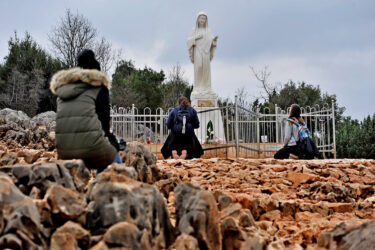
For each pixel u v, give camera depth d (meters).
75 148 4.27
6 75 41.72
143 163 5.49
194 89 19.02
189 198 3.25
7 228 2.58
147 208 2.95
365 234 2.78
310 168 8.09
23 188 3.44
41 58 43.69
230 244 3.20
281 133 17.86
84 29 41.56
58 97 4.46
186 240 2.87
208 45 19.09
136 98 44.56
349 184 6.79
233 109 13.65
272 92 45.78
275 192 6.21
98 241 2.76
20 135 14.44
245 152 14.08
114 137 4.80
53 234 2.67
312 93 44.78
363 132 25.17
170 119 10.98
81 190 3.55
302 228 4.15
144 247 2.74
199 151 11.09
